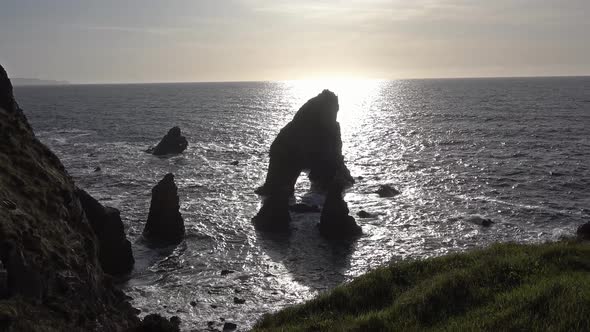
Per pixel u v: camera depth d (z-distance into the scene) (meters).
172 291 35.19
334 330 15.59
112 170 78.12
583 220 50.03
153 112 190.38
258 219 51.03
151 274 38.31
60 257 21.45
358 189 66.56
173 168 81.06
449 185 66.62
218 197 62.62
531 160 80.50
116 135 121.25
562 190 62.06
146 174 75.62
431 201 59.03
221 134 125.50
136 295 34.34
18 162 25.66
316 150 69.31
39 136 118.12
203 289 35.59
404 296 17.09
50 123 147.38
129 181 70.44
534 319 12.80
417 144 103.44
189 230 48.88
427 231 48.28
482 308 14.51
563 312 12.69
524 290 14.81
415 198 60.72
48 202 24.83
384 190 63.41
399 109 197.50
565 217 51.25
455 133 116.62
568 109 162.25
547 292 14.00
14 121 29.08
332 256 42.53
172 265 40.25
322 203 61.47
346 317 16.67
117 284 36.22
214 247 44.56
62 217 25.38
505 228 48.41
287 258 42.09
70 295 20.39
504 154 86.81
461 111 171.88
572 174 69.88
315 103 69.62
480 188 64.38
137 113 185.25
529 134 108.88
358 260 41.56
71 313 19.52
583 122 126.69
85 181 70.25
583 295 13.33
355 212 55.28
